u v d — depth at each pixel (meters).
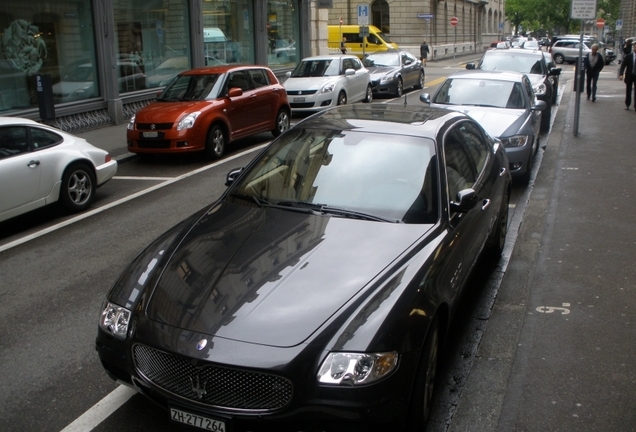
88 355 4.73
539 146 12.80
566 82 28.42
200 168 11.66
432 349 3.74
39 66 14.94
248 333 3.27
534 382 4.23
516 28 95.81
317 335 3.23
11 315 5.46
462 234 4.52
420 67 26.28
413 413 3.51
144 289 3.73
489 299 5.68
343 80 19.05
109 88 16.58
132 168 11.80
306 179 4.72
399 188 4.52
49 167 8.25
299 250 3.92
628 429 3.70
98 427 3.81
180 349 3.26
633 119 15.90
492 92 10.90
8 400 4.14
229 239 4.12
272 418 3.14
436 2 51.22
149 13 18.27
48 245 7.39
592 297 5.54
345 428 3.15
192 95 12.80
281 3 25.48
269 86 14.51
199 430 3.35
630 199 8.57
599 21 49.62
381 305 3.42
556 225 7.54
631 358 4.51
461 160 5.23
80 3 15.78
